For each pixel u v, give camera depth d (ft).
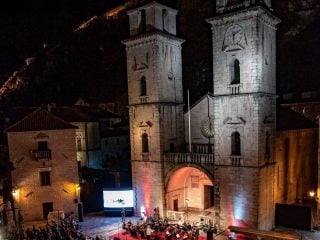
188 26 238.07
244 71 108.78
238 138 114.11
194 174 146.92
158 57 130.62
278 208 123.03
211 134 140.97
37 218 134.72
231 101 112.16
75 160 139.85
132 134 140.97
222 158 115.75
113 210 142.92
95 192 162.61
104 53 316.81
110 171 172.76
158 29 131.23
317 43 197.26
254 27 105.09
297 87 192.85
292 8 207.31
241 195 112.06
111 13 332.80
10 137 130.62
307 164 149.69
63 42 347.56
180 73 144.15
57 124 138.41
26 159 132.77
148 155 135.95
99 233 119.65
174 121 140.46
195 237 104.58
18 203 131.85
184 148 146.51
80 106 236.84
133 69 137.80
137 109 137.90
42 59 347.56
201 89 220.64
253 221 109.70
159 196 134.10
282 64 204.23
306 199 147.95
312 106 161.89
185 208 149.18
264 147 111.34
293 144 140.56
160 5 131.03
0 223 120.78
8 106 174.60
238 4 109.40
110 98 293.43
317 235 112.06
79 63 327.06
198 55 231.50
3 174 130.11
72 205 138.51
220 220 118.11
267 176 114.62
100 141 212.84
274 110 118.83
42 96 316.60
